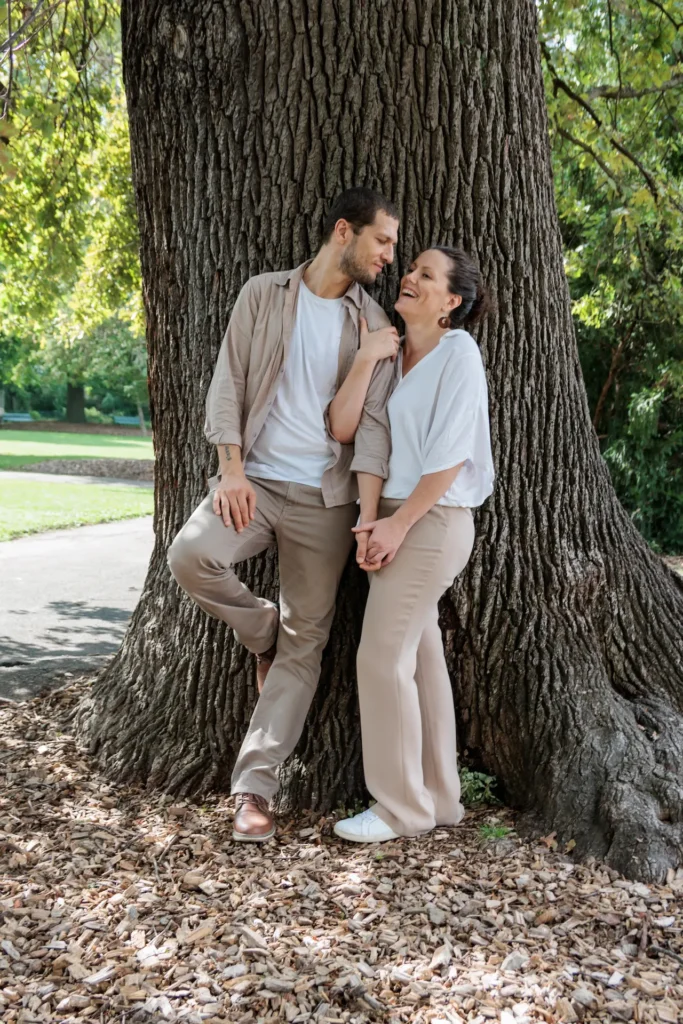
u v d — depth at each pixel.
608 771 2.99
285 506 3.01
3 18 3.36
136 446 35.81
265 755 2.99
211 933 2.41
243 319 2.99
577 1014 2.14
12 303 14.00
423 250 3.19
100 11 7.08
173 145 3.38
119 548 10.84
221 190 3.28
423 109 3.15
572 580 3.34
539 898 2.63
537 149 3.38
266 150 3.19
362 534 2.87
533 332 3.36
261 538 3.05
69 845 2.92
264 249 3.23
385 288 3.22
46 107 4.14
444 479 2.79
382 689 2.90
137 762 3.47
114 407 63.22
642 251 9.91
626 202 8.65
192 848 2.90
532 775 3.14
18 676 5.23
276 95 3.15
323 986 2.19
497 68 3.20
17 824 3.06
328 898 2.61
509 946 2.40
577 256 11.16
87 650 5.94
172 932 2.42
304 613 3.06
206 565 2.86
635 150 8.48
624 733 3.09
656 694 3.35
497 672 3.29
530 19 3.36
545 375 3.41
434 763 3.06
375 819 2.97
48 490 17.62
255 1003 2.13
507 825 3.06
